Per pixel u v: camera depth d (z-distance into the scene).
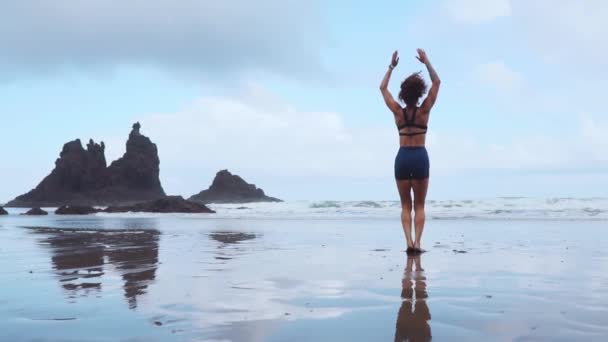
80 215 32.69
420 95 5.52
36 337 2.03
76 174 65.81
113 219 21.92
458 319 2.26
